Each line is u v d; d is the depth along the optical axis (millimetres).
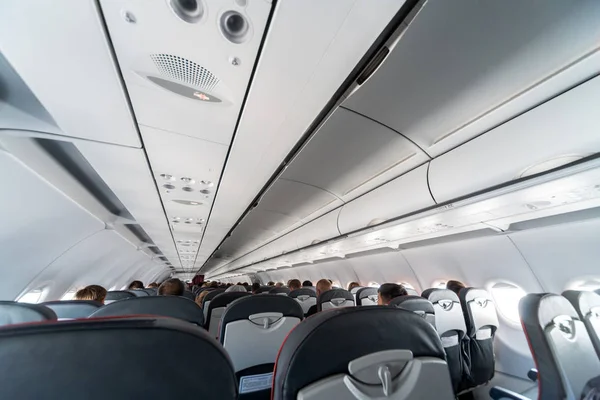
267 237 7230
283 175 3289
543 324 1512
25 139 1979
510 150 1837
